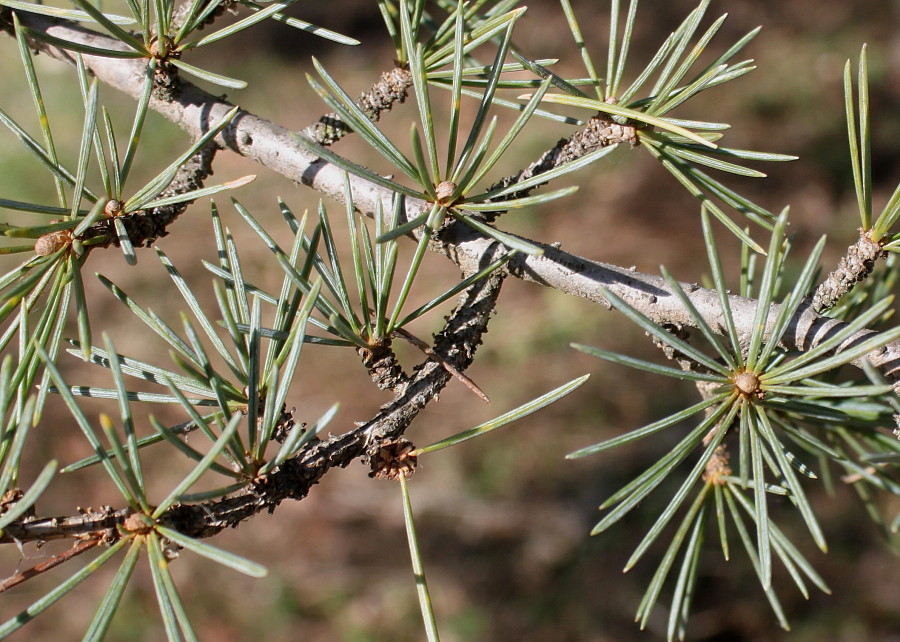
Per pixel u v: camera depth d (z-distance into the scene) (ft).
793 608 2.93
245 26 1.06
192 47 1.07
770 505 3.10
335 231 3.86
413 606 3.06
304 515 3.32
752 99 4.61
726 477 1.11
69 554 0.99
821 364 0.99
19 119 4.12
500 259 1.05
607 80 1.09
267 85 4.75
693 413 1.01
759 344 1.01
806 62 4.80
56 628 2.89
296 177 1.11
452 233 1.09
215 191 1.03
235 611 3.05
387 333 1.05
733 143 4.33
